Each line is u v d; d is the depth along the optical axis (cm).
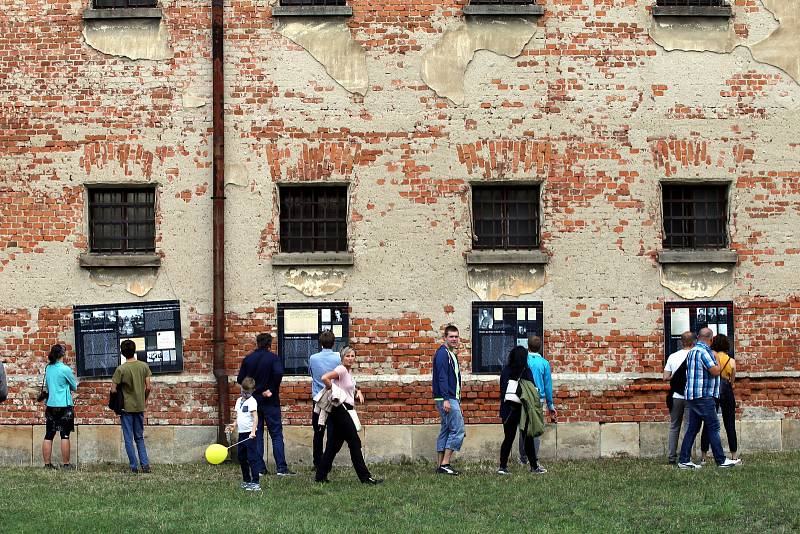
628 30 1619
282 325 1593
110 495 1249
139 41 1614
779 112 1622
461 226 1598
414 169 1602
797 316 1608
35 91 1608
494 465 1518
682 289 1603
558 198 1602
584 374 1591
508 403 1410
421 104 1606
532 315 1595
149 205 1623
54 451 1586
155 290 1597
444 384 1404
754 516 1121
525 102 1608
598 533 1044
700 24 1623
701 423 1514
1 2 1616
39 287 1596
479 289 1595
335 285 1595
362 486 1309
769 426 1598
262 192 1602
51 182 1602
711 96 1617
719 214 1631
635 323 1596
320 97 1608
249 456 1291
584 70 1612
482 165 1602
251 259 1597
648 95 1614
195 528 1052
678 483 1309
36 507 1163
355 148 1603
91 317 1595
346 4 1616
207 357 1590
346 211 1611
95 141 1603
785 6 1633
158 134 1605
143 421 1505
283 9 1605
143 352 1593
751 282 1608
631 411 1592
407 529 1057
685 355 1510
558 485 1302
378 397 1582
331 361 1459
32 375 1592
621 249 1602
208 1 1617
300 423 1581
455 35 1614
